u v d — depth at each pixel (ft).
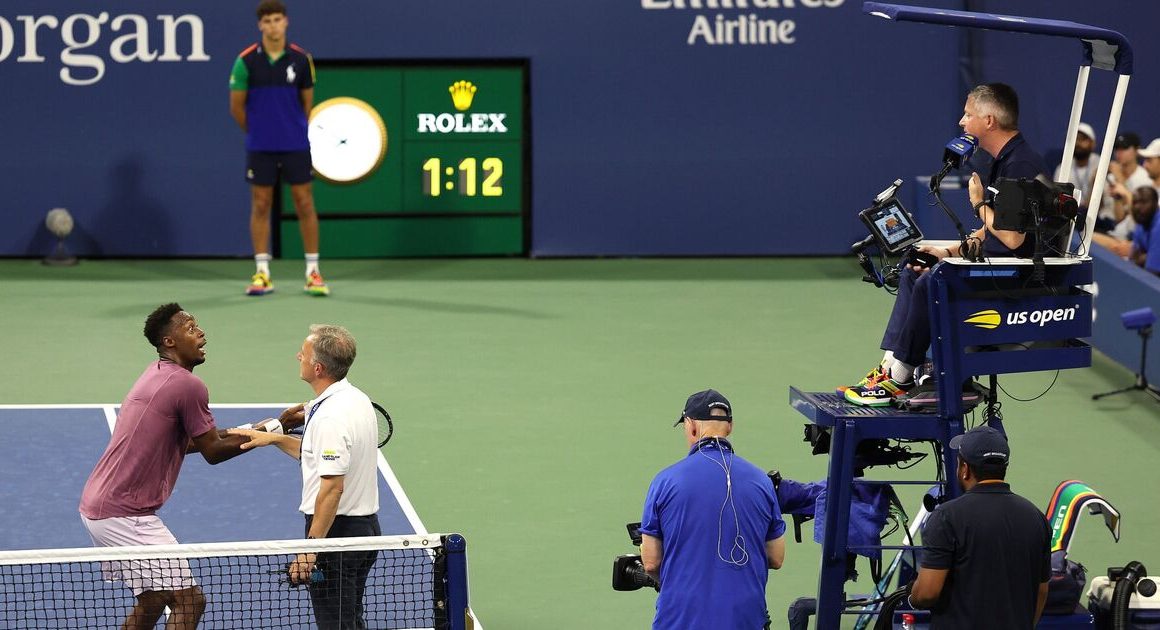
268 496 122.93
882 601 91.50
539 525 118.11
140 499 88.74
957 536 76.64
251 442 91.50
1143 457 137.80
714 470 82.89
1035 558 77.20
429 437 140.56
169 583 87.71
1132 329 163.02
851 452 87.40
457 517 119.44
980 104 93.35
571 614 101.60
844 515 87.86
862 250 92.27
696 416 84.89
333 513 87.25
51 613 92.38
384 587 95.35
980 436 77.92
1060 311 88.74
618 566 87.51
